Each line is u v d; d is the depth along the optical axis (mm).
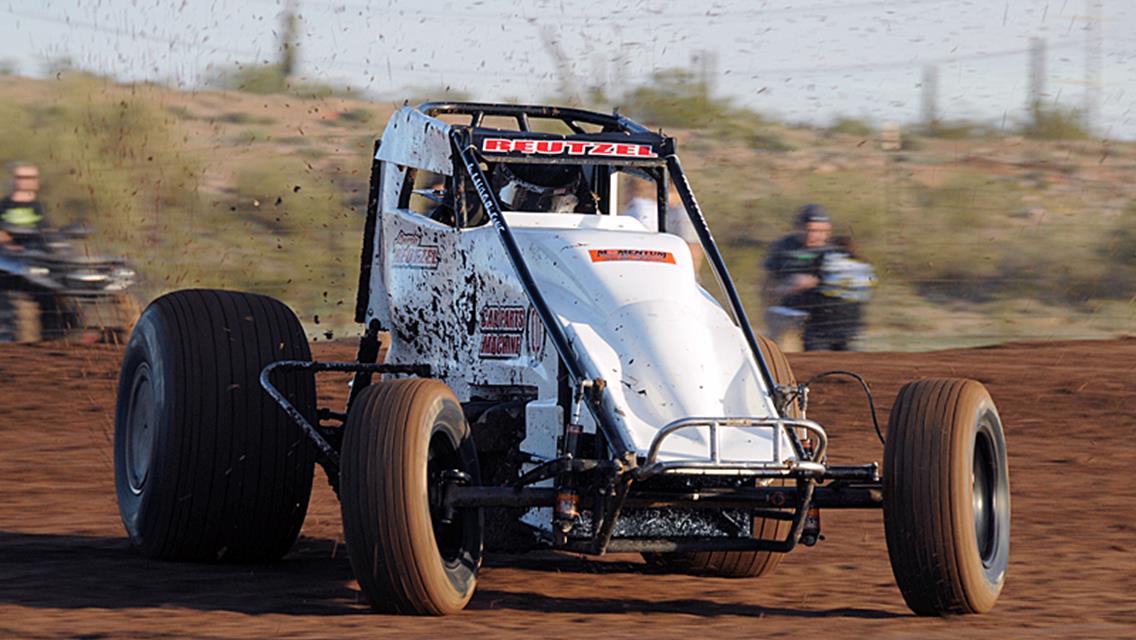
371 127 83688
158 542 19734
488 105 22266
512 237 18406
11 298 44062
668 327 17641
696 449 16562
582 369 17094
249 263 60031
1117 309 57781
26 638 15102
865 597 18594
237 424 19594
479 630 15602
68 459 29047
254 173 71312
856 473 16656
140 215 64375
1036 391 37531
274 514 19844
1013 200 73938
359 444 16031
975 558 16531
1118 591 18703
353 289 57750
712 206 70562
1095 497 26453
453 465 16766
